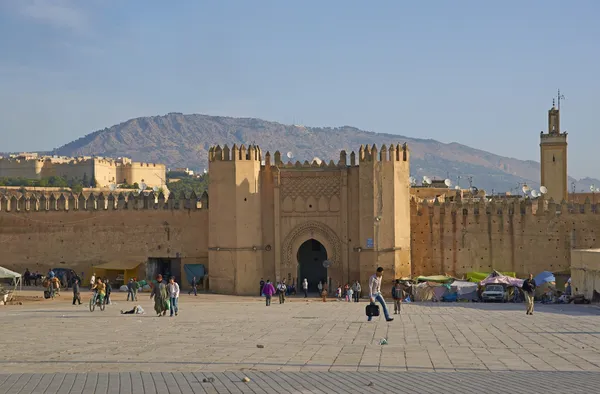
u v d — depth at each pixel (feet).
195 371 69.97
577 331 98.43
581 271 169.89
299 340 91.97
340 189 206.90
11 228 224.33
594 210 209.67
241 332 101.40
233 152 204.85
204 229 215.72
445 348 83.61
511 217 212.64
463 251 213.87
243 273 203.41
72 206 222.28
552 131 326.65
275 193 207.51
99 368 71.87
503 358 76.18
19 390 60.03
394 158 203.00
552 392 56.49
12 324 115.24
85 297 187.01
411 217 215.51
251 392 58.85
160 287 130.00
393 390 58.85
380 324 110.83
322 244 208.23
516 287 189.26
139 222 218.59
